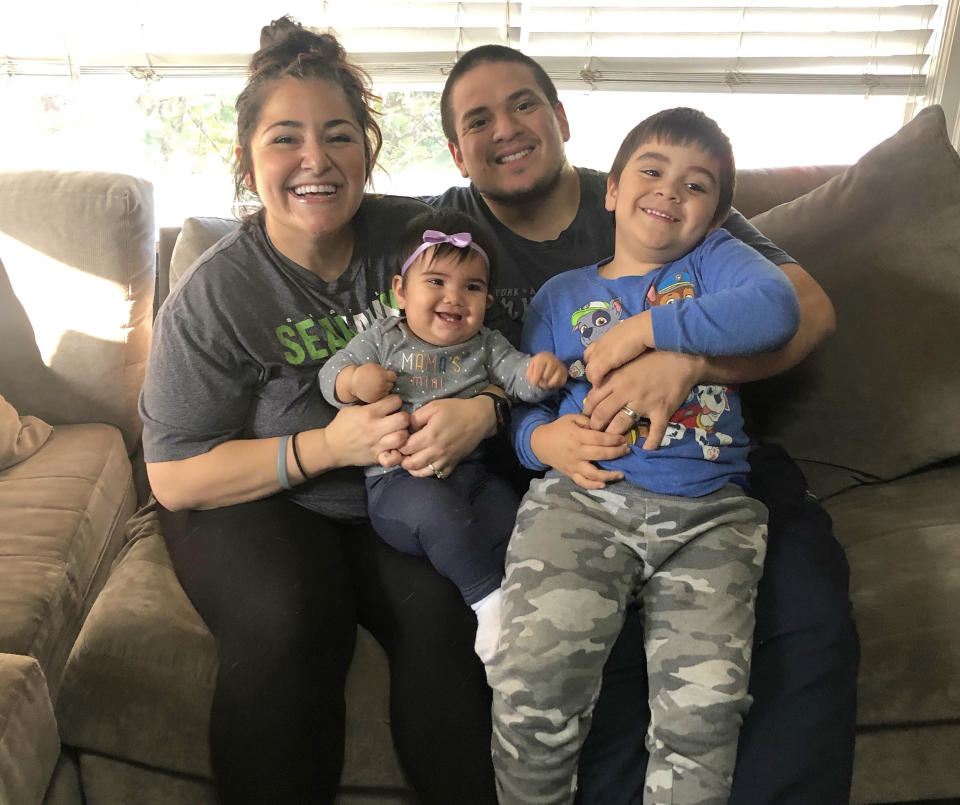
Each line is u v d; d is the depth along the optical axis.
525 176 1.31
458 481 1.12
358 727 0.99
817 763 0.92
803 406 1.41
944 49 1.85
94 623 1.03
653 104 1.97
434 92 1.92
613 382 1.06
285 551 1.06
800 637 0.99
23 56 1.72
